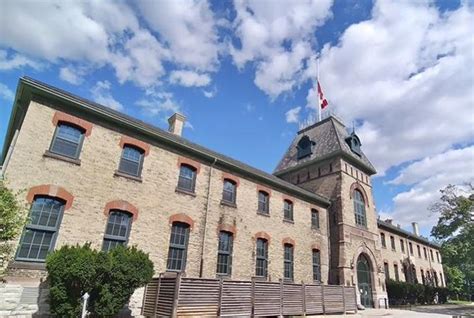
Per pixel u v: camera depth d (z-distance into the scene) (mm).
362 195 27203
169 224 14742
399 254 36906
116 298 10039
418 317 18547
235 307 12461
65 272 9180
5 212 8766
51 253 9977
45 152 11656
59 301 9336
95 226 12289
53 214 11453
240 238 17719
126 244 13062
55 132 12203
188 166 16625
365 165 27875
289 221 21172
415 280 38344
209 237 16188
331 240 23875
